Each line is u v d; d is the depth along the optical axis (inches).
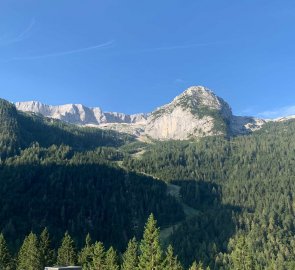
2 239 5718.5
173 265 4840.1
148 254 4507.9
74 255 5782.5
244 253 6914.4
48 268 4864.7
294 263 7126.0
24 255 5610.2
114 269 4950.8
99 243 5191.9
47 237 5935.0
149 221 4611.2
